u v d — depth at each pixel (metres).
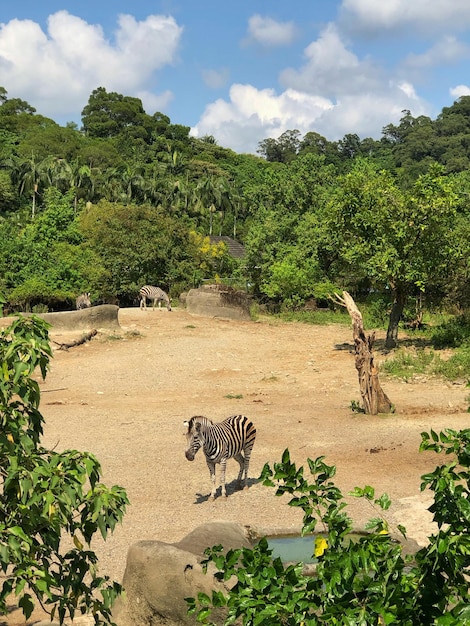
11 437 4.23
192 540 7.62
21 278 36.66
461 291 31.80
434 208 24.23
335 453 13.80
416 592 3.19
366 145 189.62
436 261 24.98
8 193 86.50
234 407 18.66
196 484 12.22
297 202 48.16
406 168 154.75
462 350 25.23
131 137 142.25
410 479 11.96
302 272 40.59
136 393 20.88
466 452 3.51
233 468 13.19
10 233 40.97
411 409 17.59
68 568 4.61
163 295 37.47
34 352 4.26
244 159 159.12
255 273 45.47
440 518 3.38
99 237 44.69
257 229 45.59
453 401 18.39
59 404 19.25
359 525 9.49
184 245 47.34
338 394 20.06
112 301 44.72
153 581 6.72
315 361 25.36
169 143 144.62
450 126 184.88
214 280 48.78
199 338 29.33
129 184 87.06
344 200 26.03
